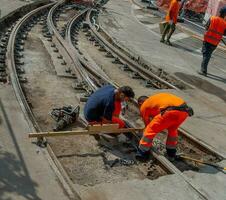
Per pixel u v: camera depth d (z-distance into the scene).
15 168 5.71
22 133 6.68
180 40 17.50
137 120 8.36
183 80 11.73
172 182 6.05
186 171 6.57
